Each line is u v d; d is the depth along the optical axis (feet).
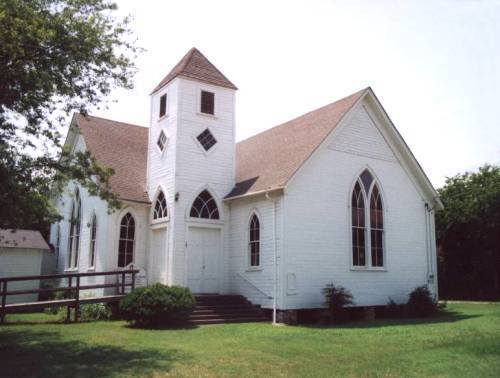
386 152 79.25
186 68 76.69
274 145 81.76
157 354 38.27
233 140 79.30
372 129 77.92
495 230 114.73
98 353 38.78
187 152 73.87
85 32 45.96
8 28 39.83
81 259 81.71
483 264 116.37
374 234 75.61
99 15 48.57
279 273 64.13
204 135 76.43
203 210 74.18
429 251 82.02
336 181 71.56
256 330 53.52
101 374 31.73
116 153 84.64
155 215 76.02
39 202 46.47
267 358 36.73
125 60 49.52
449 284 122.31
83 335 48.85
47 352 39.42
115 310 65.16
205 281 72.18
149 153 80.74
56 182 51.93
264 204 68.80
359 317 70.95
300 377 30.91
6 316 69.31
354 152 74.69
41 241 95.76
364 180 75.97
